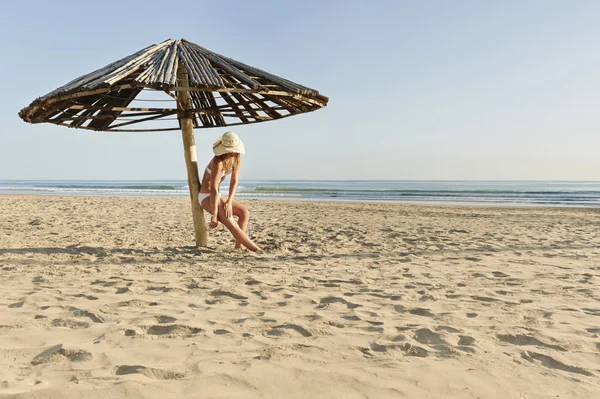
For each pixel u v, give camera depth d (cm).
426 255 605
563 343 264
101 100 620
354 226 977
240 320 304
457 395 193
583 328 294
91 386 195
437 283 435
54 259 533
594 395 195
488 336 277
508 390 199
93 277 441
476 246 693
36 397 184
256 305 345
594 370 224
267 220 1099
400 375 213
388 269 504
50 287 396
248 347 250
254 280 431
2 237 709
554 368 227
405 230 909
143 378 205
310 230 881
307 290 398
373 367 222
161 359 230
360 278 452
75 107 524
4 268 480
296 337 270
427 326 293
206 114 715
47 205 1544
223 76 596
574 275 478
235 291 386
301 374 212
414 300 368
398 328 289
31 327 283
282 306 344
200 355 236
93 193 3538
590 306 353
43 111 530
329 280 441
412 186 6231
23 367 220
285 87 532
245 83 507
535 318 317
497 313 330
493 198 2989
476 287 419
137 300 353
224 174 587
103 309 327
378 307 345
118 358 231
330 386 199
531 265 536
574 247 687
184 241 702
